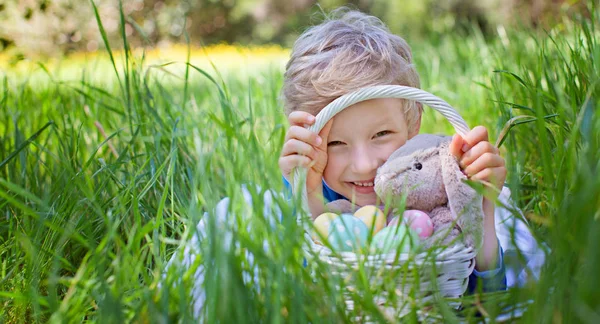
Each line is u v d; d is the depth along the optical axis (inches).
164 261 52.4
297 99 64.1
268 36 558.6
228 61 317.7
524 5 250.8
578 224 36.9
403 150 55.3
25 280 52.4
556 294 36.4
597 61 54.3
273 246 41.6
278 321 35.4
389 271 42.9
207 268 39.4
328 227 52.0
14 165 72.5
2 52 173.6
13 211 66.6
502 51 105.3
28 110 100.4
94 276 45.7
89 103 99.7
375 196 60.3
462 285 49.1
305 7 554.3
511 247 61.1
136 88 77.5
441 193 53.2
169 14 462.3
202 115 78.9
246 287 39.7
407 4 391.5
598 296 33.8
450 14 371.2
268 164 52.3
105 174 68.1
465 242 50.6
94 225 62.5
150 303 39.0
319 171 59.4
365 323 42.9
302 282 41.6
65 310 41.8
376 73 62.2
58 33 188.5
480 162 51.8
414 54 151.9
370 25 68.2
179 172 67.1
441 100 54.4
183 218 56.1
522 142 74.9
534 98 67.4
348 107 57.2
